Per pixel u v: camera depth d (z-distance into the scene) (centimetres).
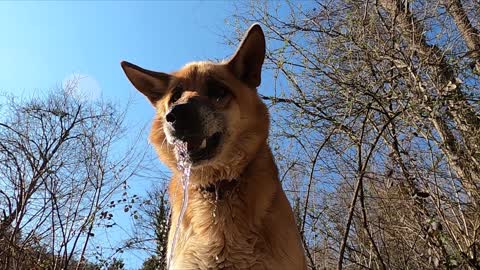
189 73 63
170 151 61
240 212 52
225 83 60
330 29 115
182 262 52
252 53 63
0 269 115
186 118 55
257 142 58
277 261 51
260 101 63
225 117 57
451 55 99
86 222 124
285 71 106
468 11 110
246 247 51
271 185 55
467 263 84
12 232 121
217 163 55
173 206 60
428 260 96
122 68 68
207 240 52
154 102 68
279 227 53
